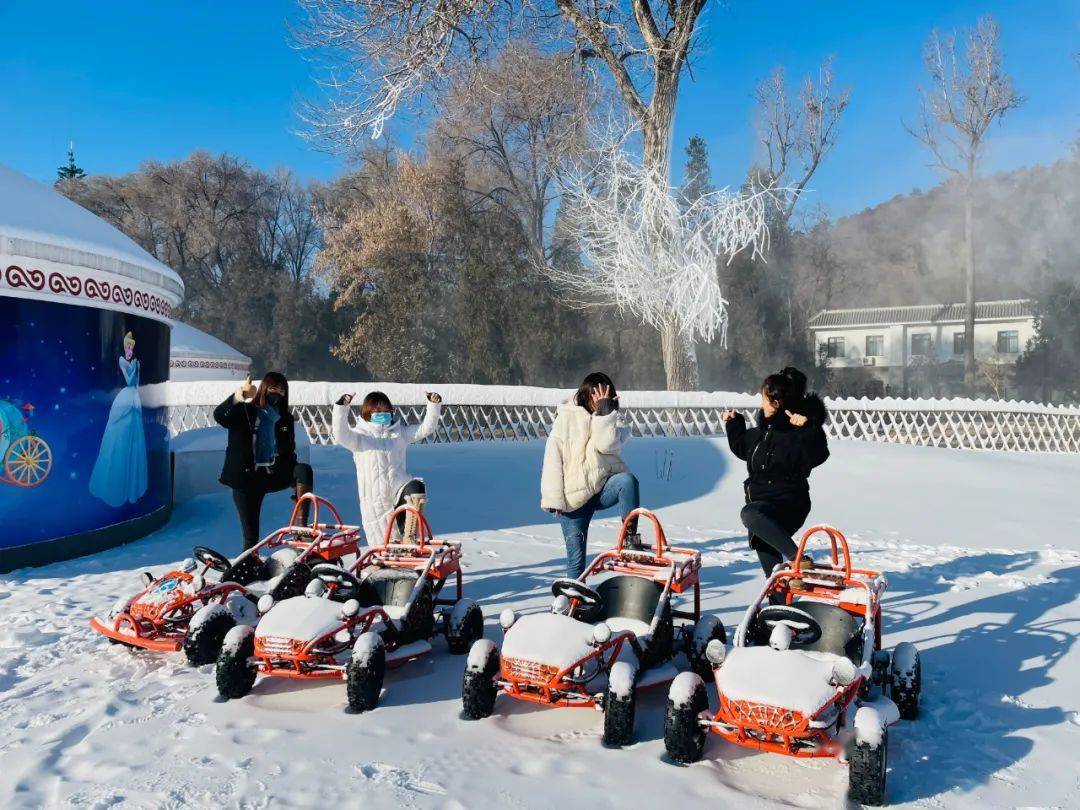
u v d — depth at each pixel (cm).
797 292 6138
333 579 629
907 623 761
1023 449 2622
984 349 6075
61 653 665
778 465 649
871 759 413
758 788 441
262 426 877
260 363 6669
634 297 2753
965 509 1509
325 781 445
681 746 465
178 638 646
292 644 545
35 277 974
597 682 542
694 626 609
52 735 507
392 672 621
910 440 2545
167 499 1285
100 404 1075
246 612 686
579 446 718
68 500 1026
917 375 5988
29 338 978
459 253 4316
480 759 473
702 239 2625
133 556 1037
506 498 1513
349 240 4616
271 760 471
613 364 4588
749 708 445
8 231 929
